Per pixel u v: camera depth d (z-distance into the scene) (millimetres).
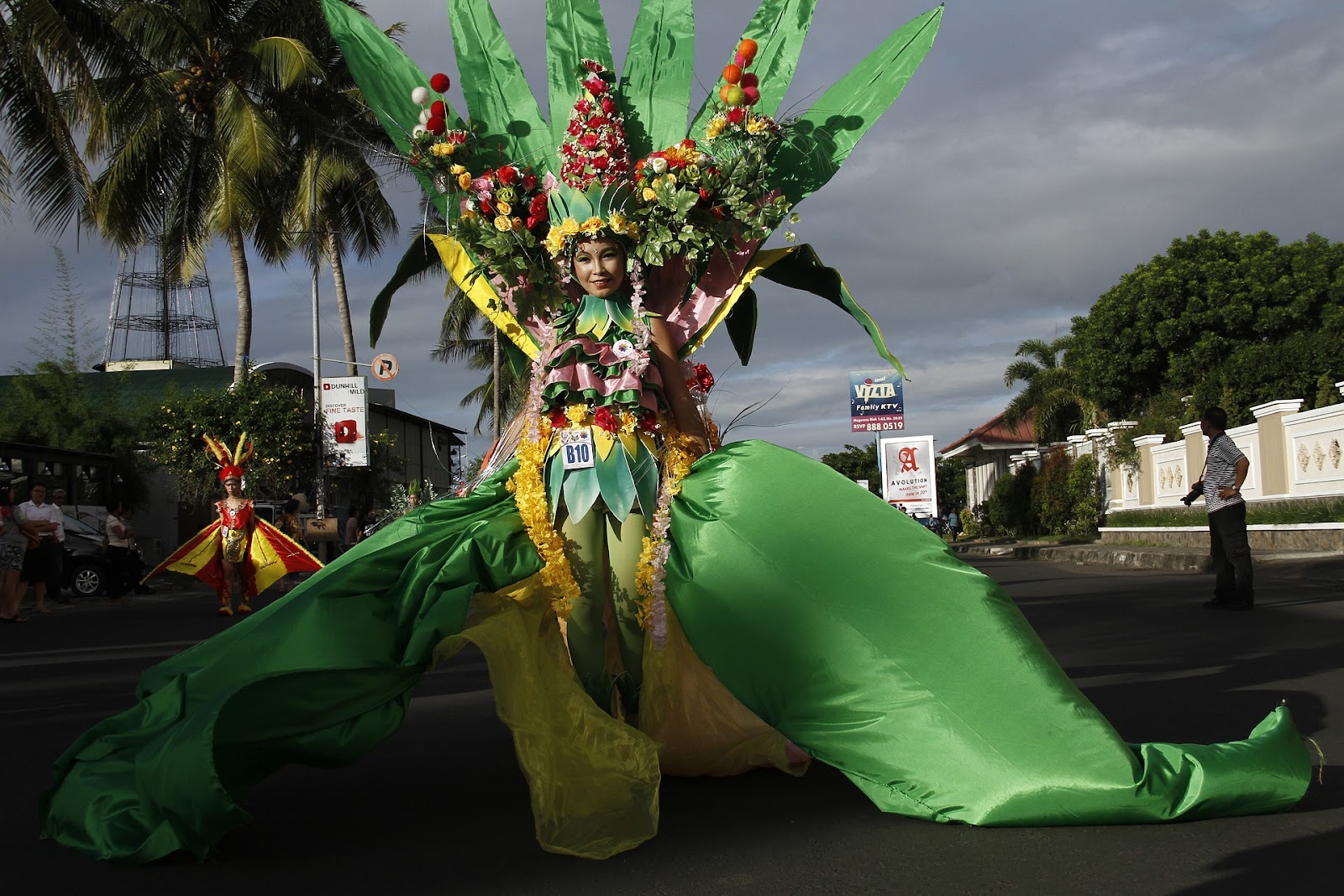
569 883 2746
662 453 3629
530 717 3143
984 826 3037
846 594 3215
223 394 26125
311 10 23453
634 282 3707
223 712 2834
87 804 3152
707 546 3404
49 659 8680
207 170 23234
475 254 3918
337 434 25891
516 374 4172
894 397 21953
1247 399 23469
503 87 4074
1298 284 27984
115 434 28188
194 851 2898
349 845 3143
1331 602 9797
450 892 2703
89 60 19625
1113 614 9719
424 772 4125
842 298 3908
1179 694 5352
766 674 3268
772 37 4035
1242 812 3084
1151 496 24344
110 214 21109
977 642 3086
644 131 4020
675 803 3500
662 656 3611
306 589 3426
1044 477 32312
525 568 3549
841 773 3809
